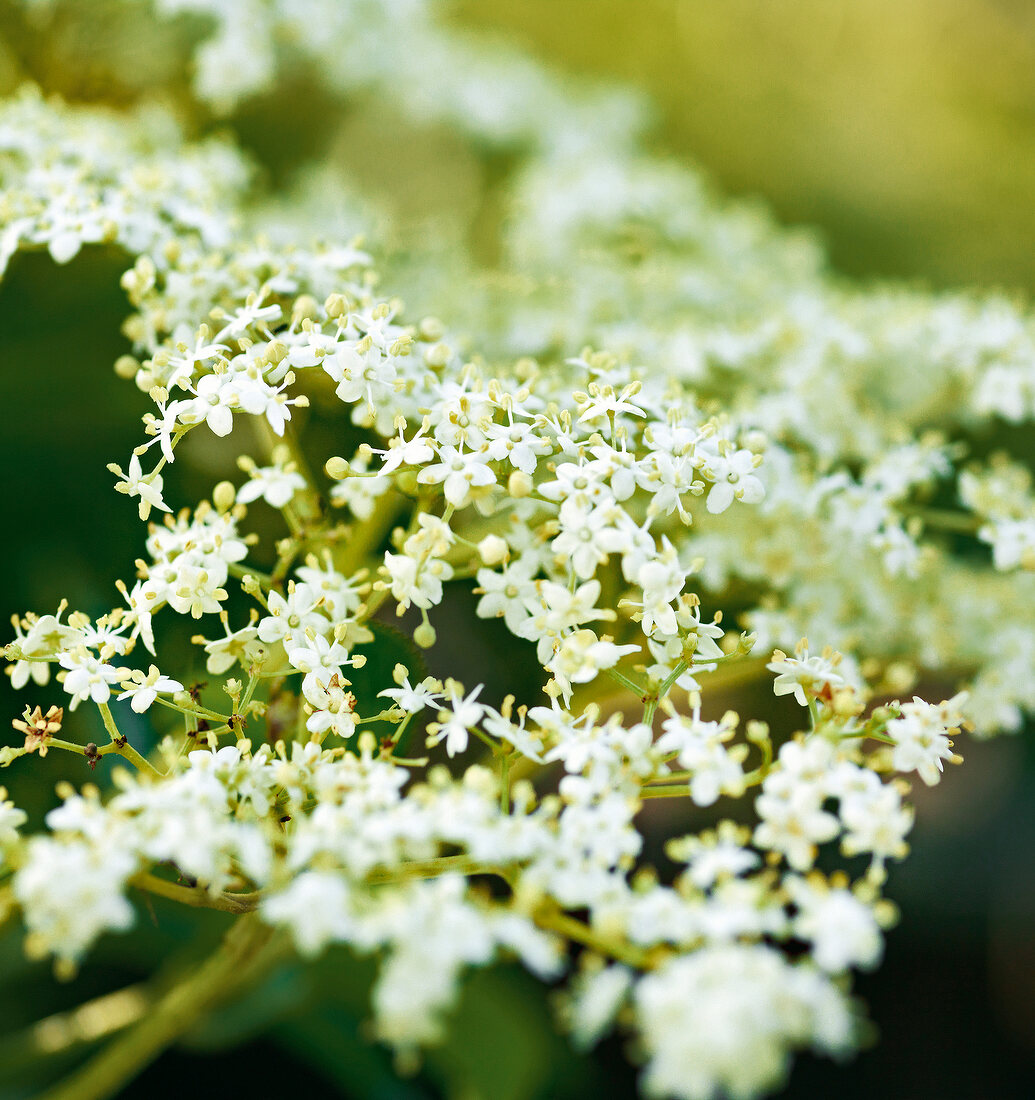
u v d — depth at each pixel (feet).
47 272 0.93
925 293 1.04
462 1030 0.90
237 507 0.78
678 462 0.77
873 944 0.69
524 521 0.80
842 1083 1.05
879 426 0.91
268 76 0.98
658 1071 0.66
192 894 0.72
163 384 0.80
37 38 0.98
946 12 2.14
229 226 0.86
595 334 0.94
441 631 0.92
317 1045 0.94
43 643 0.76
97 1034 0.87
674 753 0.75
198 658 0.84
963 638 0.89
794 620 0.86
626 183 1.06
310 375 0.82
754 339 0.93
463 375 0.80
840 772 0.72
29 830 0.85
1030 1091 1.06
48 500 0.89
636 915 0.69
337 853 0.70
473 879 0.94
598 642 0.75
